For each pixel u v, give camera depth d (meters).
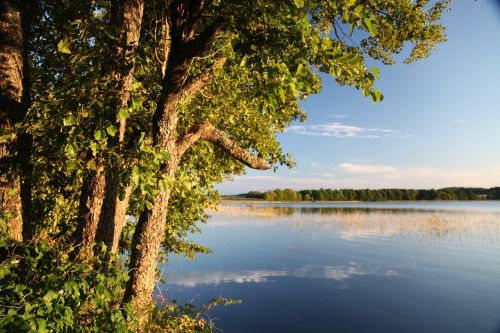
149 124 6.46
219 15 4.59
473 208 104.56
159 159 4.17
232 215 72.75
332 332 11.61
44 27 6.79
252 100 7.71
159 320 5.53
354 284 17.75
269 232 41.28
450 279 18.88
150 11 7.04
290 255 25.69
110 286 4.18
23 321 3.01
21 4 5.28
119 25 5.20
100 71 5.08
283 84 3.95
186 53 4.76
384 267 21.80
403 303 14.77
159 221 5.29
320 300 15.06
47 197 7.15
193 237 36.12
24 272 4.02
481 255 25.98
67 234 7.40
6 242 4.06
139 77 6.82
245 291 15.99
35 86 7.31
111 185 5.37
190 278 18.16
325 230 43.31
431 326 12.24
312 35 4.01
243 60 4.04
